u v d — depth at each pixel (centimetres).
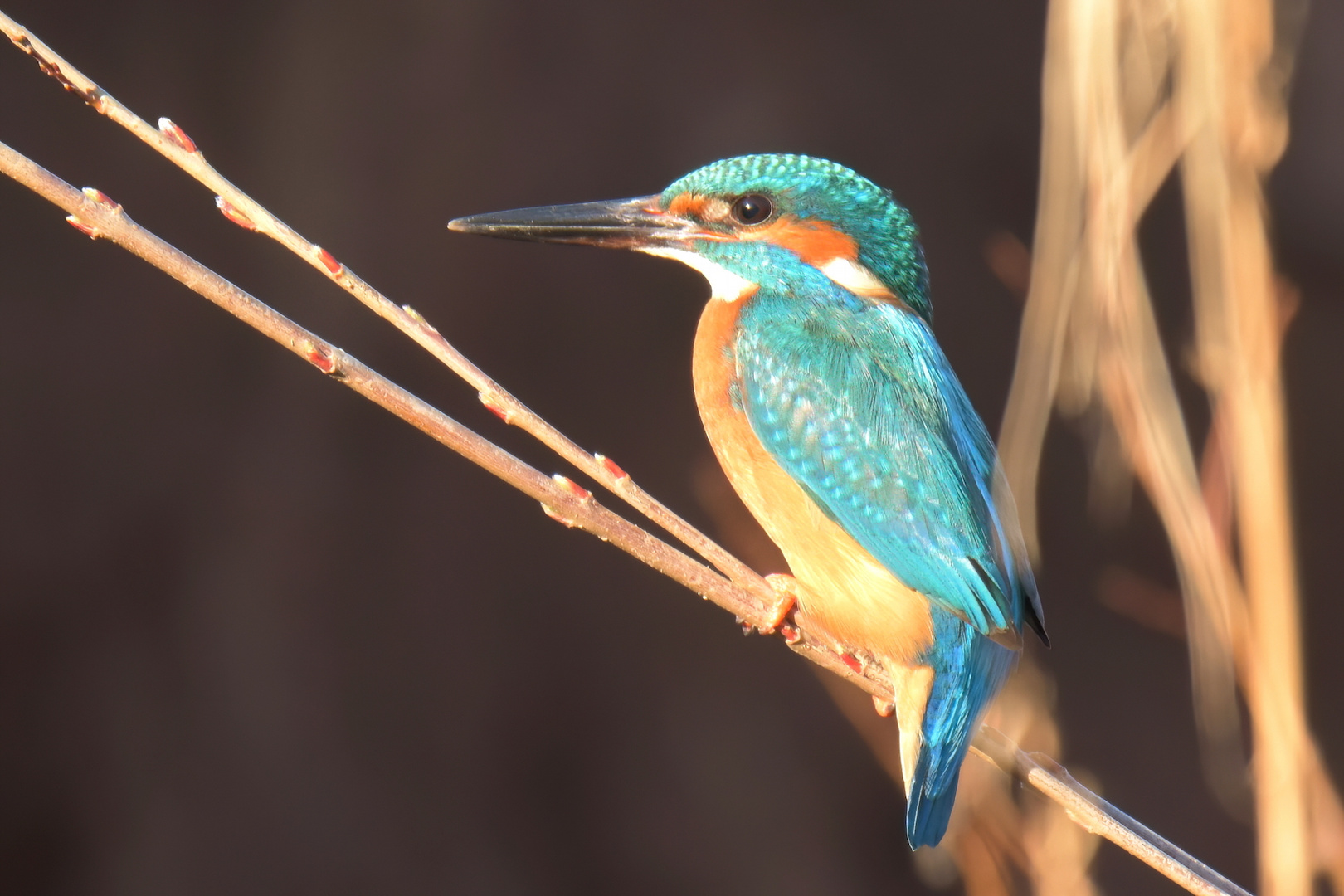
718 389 629
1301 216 1438
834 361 602
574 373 1426
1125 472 679
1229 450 579
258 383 1386
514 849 1362
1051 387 577
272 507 1370
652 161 1441
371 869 1331
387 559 1388
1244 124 570
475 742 1375
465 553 1404
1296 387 1443
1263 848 565
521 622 1403
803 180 637
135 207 1360
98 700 1313
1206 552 559
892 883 1386
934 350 625
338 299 1392
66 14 1348
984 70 1491
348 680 1360
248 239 1384
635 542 486
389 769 1353
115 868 1288
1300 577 1438
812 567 591
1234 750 1168
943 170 1479
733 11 1462
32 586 1302
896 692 564
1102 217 568
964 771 654
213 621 1343
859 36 1479
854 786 1413
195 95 1379
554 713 1392
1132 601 1425
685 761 1404
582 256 1436
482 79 1420
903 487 575
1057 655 1423
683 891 1362
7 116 1326
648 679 1419
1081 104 575
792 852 1394
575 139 1430
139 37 1368
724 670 1430
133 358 1355
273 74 1395
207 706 1328
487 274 1416
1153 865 505
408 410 426
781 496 601
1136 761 1406
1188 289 1390
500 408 447
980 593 551
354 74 1404
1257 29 571
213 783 1319
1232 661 564
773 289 637
